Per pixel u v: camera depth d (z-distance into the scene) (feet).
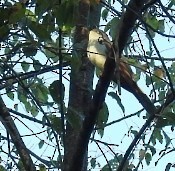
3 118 23.44
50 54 24.70
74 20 19.92
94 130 25.03
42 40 20.11
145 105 24.99
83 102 25.63
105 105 24.25
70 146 24.03
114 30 28.02
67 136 24.22
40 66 25.64
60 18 19.84
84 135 21.71
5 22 19.43
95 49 26.27
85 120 21.54
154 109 24.22
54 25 20.27
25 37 20.24
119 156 27.76
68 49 20.79
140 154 27.22
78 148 21.93
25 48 21.29
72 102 25.64
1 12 19.40
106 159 24.99
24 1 20.11
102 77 20.66
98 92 20.94
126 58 28.09
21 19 19.39
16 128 23.48
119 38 19.89
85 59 26.17
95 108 21.24
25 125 24.71
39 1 19.36
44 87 28.22
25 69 27.27
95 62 26.27
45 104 24.64
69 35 24.25
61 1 19.95
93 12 28.48
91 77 26.27
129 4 19.75
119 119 25.26
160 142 30.35
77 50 21.03
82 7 23.86
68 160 23.81
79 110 25.44
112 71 20.48
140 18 19.63
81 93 25.72
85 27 24.16
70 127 24.30
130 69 27.81
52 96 22.20
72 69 21.53
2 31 19.44
